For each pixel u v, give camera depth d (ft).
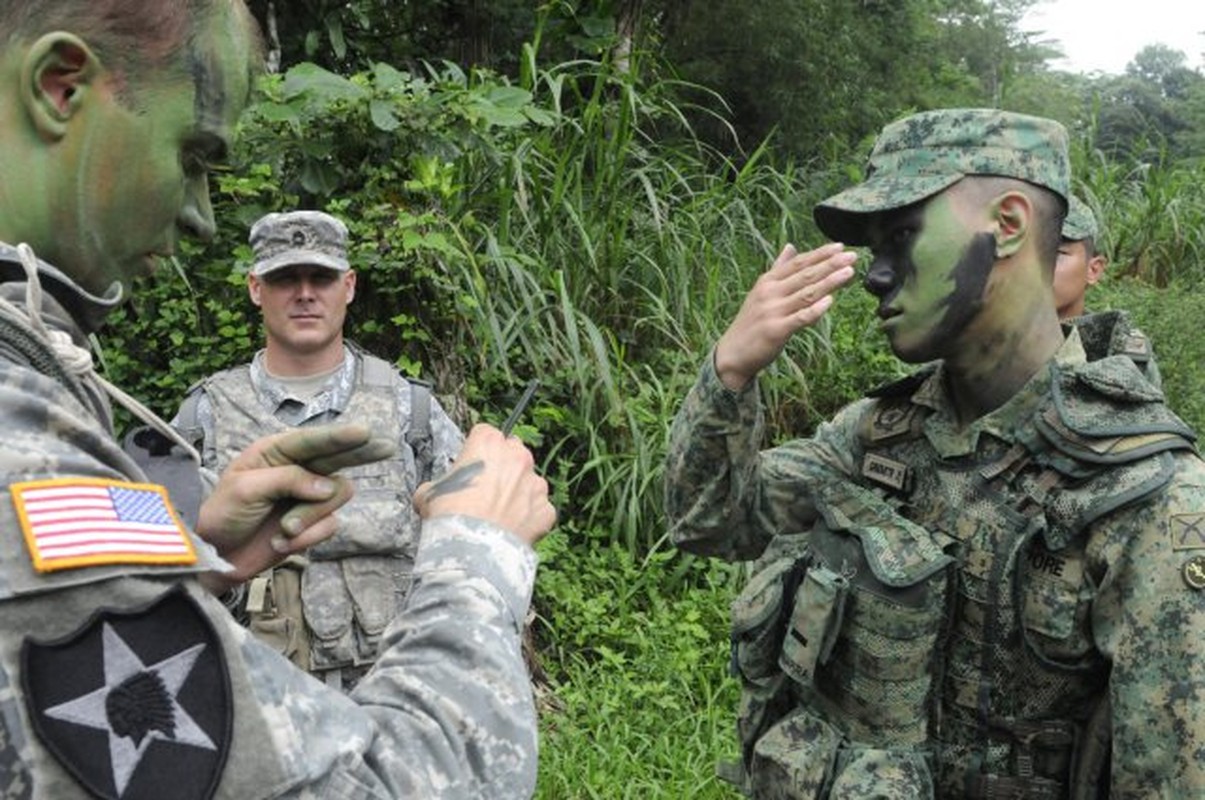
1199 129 58.18
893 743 6.03
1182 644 5.33
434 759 3.14
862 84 33.78
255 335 15.15
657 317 17.71
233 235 14.89
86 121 3.11
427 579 3.45
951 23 50.42
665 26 31.07
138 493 2.95
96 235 3.18
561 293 16.22
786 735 6.42
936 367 6.46
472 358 16.25
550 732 13.44
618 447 16.81
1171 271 24.34
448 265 15.57
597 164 18.42
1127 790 5.46
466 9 22.88
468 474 3.72
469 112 15.31
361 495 10.00
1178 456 5.67
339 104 14.79
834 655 6.21
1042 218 5.94
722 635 15.46
